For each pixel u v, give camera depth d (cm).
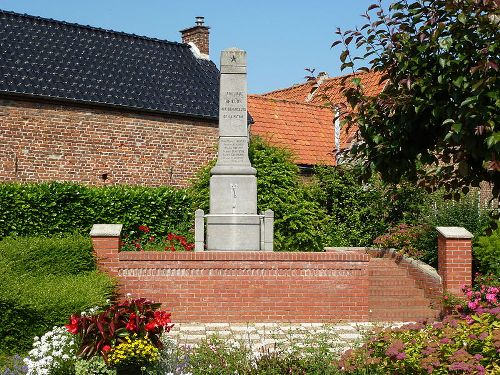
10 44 2131
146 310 798
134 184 2181
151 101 2238
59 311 1054
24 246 1293
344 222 2088
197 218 1534
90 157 2102
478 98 534
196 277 1403
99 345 773
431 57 599
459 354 643
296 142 2475
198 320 1399
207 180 1830
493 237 1537
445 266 1491
